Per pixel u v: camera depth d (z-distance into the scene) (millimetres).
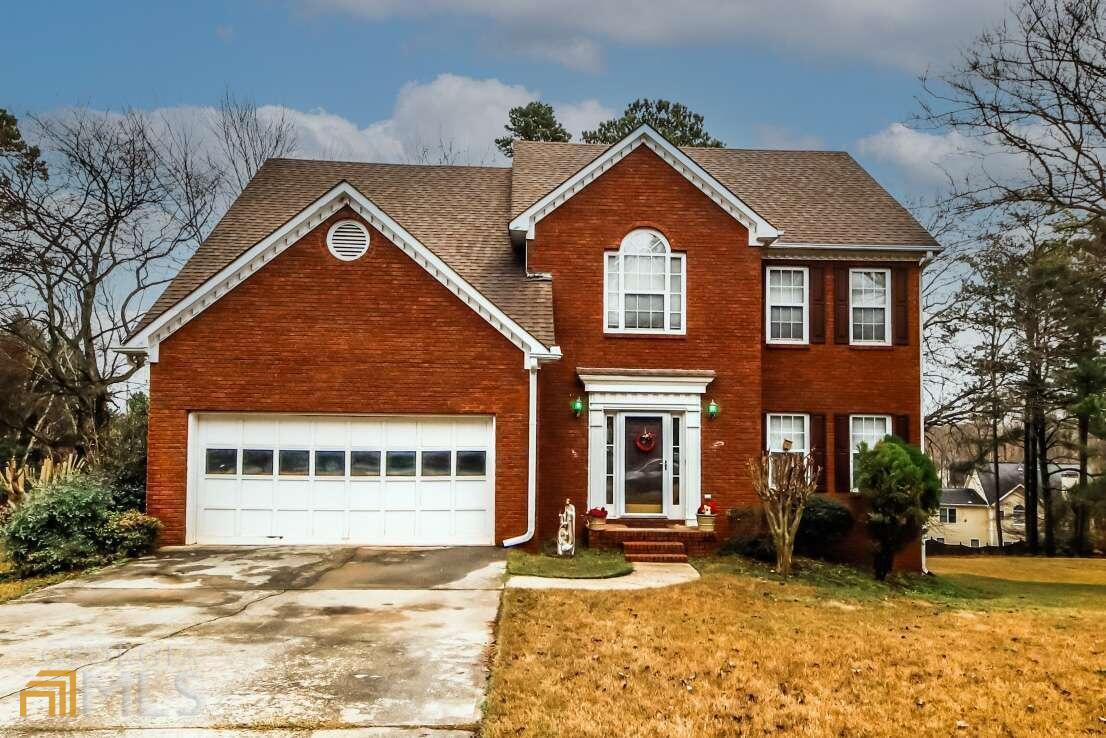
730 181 21016
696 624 10766
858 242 18531
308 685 7891
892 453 16422
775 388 18516
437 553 14938
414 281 15766
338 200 15641
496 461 15734
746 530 16688
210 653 8906
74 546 13781
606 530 16078
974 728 7551
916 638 10719
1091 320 24844
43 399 29125
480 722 7066
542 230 17453
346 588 12281
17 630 9898
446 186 20844
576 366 17266
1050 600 15859
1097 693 8609
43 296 24578
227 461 15664
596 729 7051
